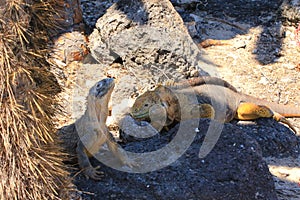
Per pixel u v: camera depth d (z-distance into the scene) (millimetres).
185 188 1720
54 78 1617
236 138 1872
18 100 1445
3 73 1416
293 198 1938
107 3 3354
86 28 2975
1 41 1402
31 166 1466
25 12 1442
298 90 2803
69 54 2510
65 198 1572
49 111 1572
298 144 2355
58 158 1560
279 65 2994
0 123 1436
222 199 1729
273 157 2260
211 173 1762
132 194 1723
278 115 2406
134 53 2512
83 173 1774
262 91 2781
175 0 3539
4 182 1466
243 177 1773
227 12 3531
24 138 1455
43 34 1546
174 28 2596
